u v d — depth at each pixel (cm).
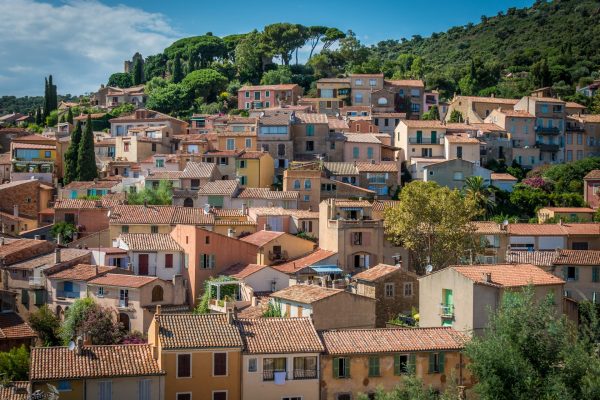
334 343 7725
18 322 10062
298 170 14850
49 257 11519
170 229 12600
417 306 10244
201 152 16675
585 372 5656
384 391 6744
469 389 7506
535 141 18425
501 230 12031
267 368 7525
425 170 15925
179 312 10444
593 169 16875
